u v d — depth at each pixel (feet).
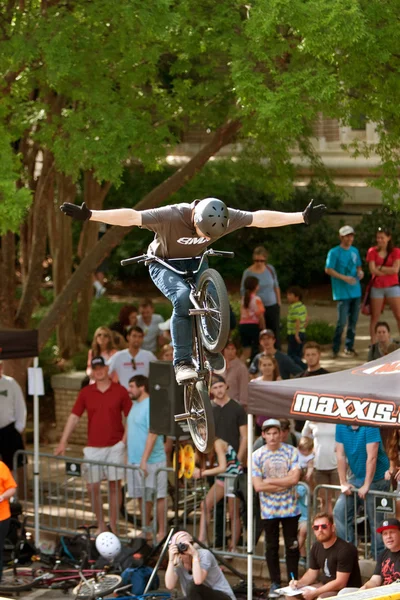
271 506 63.00
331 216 156.04
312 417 54.24
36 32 67.67
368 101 72.59
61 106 79.71
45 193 88.17
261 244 158.10
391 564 55.31
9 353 73.61
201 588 58.95
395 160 76.13
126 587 63.57
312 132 88.28
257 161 91.15
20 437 80.64
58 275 115.85
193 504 76.33
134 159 112.57
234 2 71.31
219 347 36.94
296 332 96.48
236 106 78.23
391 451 62.39
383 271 102.01
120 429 75.97
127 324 97.50
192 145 149.28
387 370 54.34
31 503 83.15
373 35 65.67
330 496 67.77
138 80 74.49
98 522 73.87
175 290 39.47
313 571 58.75
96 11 68.08
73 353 111.34
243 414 69.67
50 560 70.90
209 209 37.73
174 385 63.00
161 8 65.21
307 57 69.72
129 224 38.68
